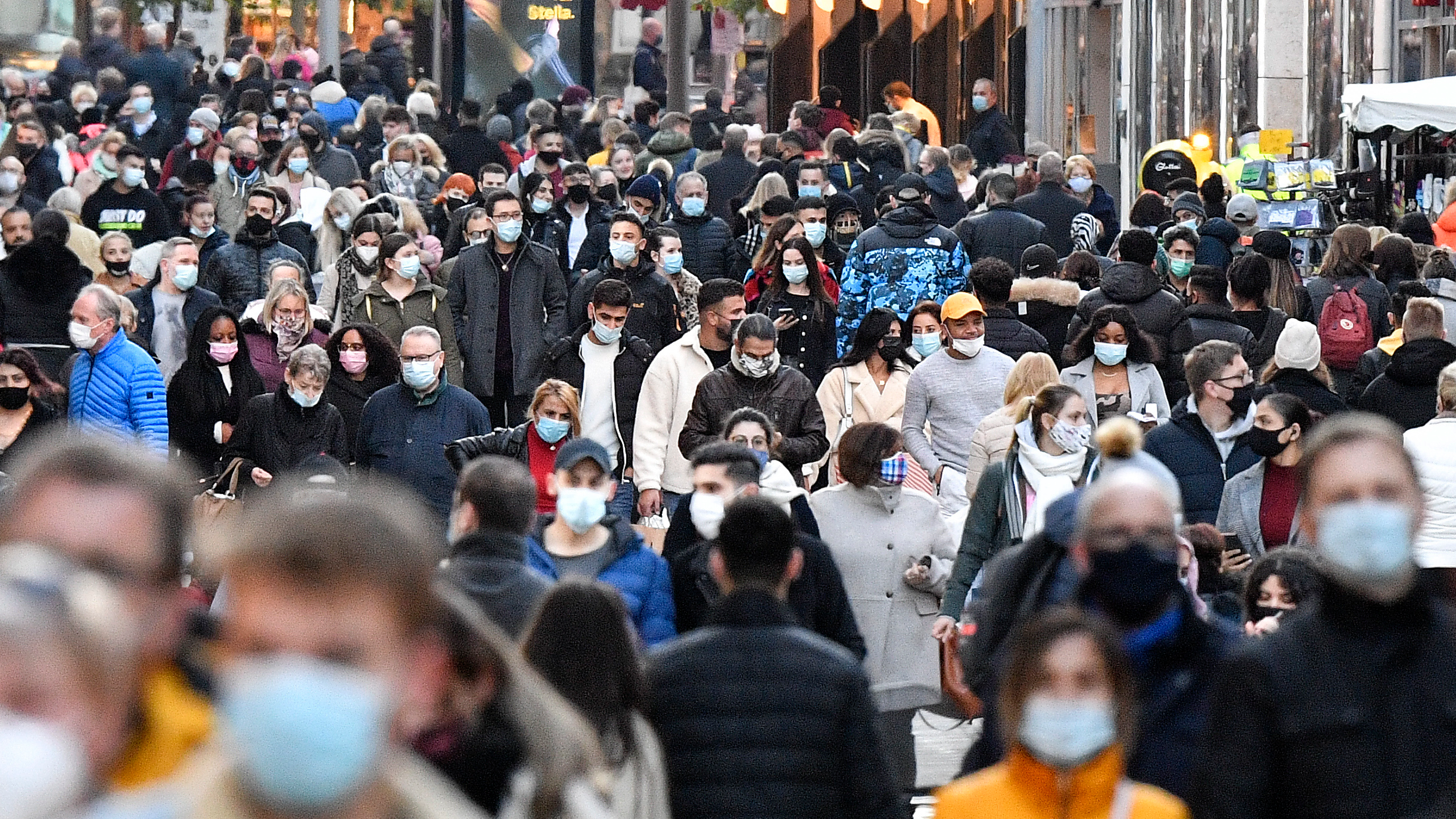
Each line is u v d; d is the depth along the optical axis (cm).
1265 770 1294
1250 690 1298
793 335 4419
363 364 3766
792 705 1638
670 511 3622
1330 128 7812
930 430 3619
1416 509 1293
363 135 8012
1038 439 2519
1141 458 1808
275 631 770
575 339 3862
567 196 5366
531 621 1602
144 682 926
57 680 722
